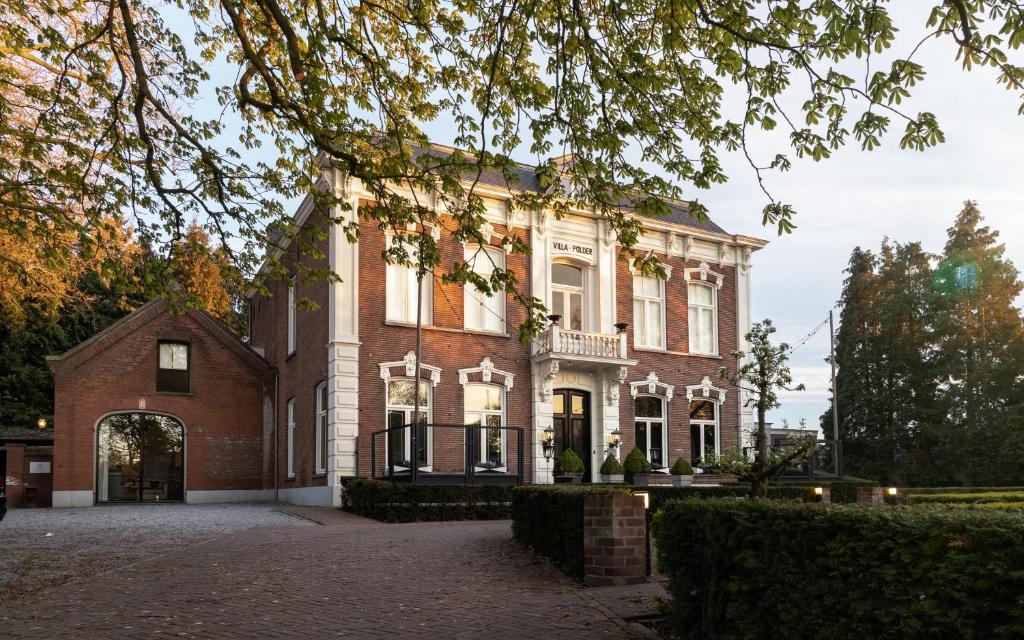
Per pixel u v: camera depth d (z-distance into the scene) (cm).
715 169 977
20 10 1125
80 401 2492
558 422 2462
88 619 766
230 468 2656
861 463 4147
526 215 2441
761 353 1521
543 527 1087
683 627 652
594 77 953
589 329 2538
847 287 4403
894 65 727
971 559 408
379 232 2214
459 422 2264
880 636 457
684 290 2750
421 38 1080
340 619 756
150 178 1085
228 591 894
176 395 2614
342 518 1822
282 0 1112
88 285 3372
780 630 534
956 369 3909
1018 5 658
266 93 1173
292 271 2580
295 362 2541
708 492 1859
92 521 1772
